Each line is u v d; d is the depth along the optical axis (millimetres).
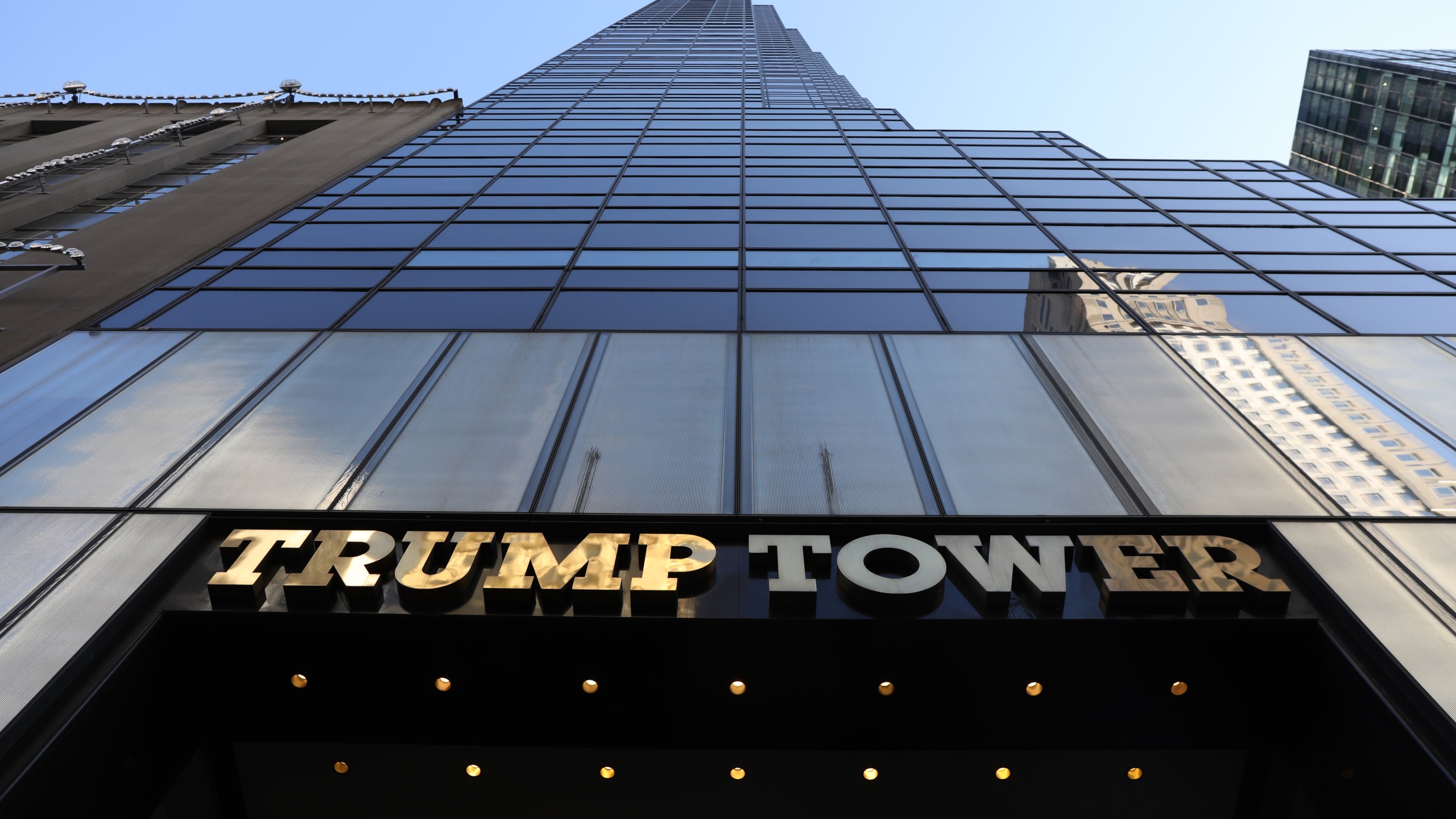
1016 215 19625
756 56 55469
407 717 8055
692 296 14586
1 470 9680
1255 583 7875
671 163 24438
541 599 7891
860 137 29016
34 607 7660
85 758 6883
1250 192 22016
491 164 24250
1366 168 62906
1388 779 6785
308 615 7801
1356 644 7484
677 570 8047
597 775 8336
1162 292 14930
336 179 22203
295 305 14219
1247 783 8133
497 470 9719
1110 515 8953
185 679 7984
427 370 11961
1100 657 7781
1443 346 12742
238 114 33375
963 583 8164
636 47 59000
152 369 12039
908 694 7836
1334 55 68625
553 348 12609
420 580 7934
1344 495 9266
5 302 14164
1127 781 8250
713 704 7875
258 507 9102
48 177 25984
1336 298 14750
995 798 8281
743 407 10977
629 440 10250
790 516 8953
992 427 10539
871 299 14500
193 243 17094
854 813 8305
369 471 9727
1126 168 24812
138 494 9281
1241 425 10594
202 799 8234
